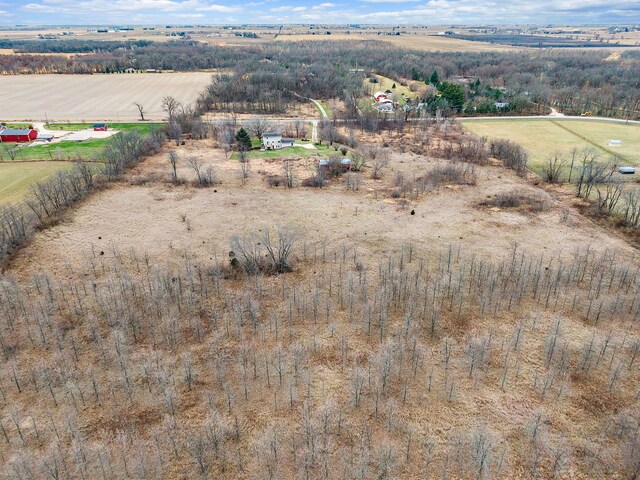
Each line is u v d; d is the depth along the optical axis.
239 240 76.62
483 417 44.31
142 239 77.31
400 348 52.56
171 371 49.56
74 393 46.41
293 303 61.12
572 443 41.59
